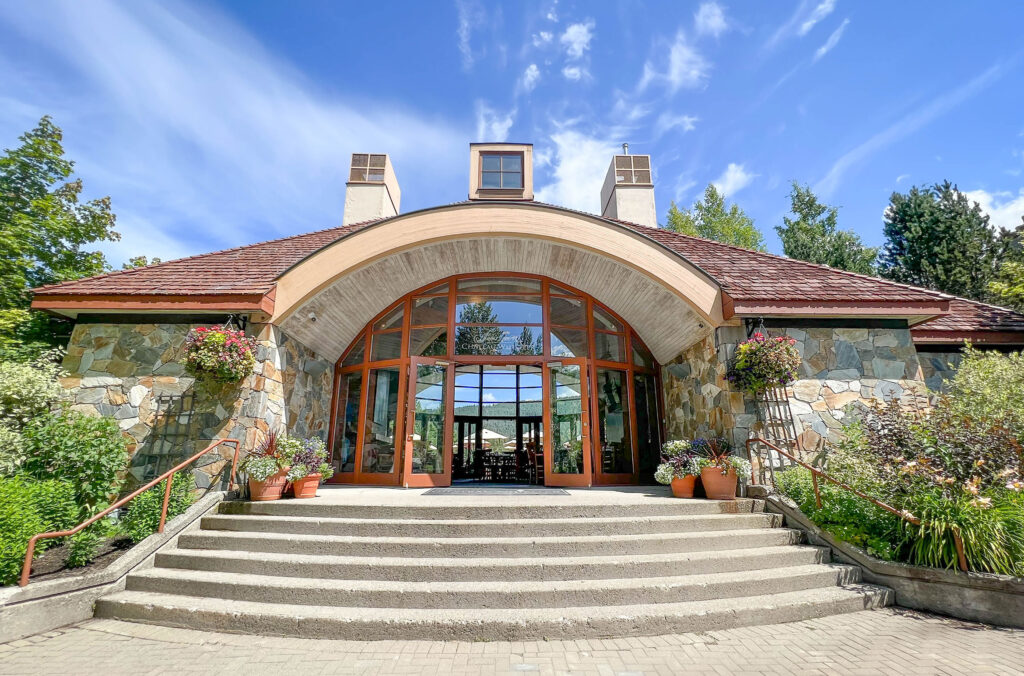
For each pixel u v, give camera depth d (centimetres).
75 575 424
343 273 774
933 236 1819
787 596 421
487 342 941
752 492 640
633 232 807
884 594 440
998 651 335
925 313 714
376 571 435
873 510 509
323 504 562
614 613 376
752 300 713
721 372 737
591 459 889
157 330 712
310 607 394
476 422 1253
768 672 304
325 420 933
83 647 346
